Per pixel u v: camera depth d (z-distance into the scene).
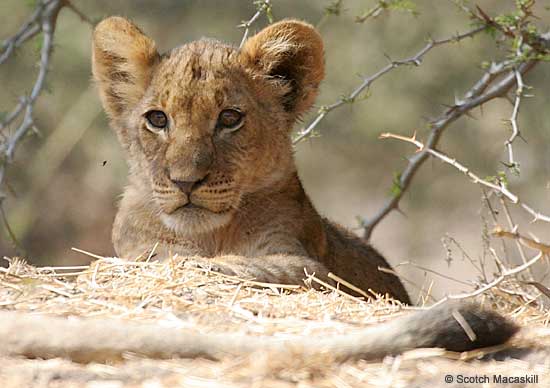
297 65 11.27
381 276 12.30
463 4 12.05
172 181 10.16
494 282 7.75
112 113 11.38
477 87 12.41
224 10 22.77
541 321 8.48
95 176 22.59
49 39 13.48
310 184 25.17
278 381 6.32
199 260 9.24
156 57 11.01
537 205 20.91
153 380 6.35
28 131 13.44
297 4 22.30
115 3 22.50
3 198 13.47
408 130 22.59
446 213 23.44
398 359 6.55
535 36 11.83
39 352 6.81
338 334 7.00
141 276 8.63
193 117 10.33
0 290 8.23
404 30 21.91
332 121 22.91
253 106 10.67
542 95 20.58
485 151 22.38
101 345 6.77
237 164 10.42
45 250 22.36
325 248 11.45
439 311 6.84
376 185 24.69
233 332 7.11
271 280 9.42
